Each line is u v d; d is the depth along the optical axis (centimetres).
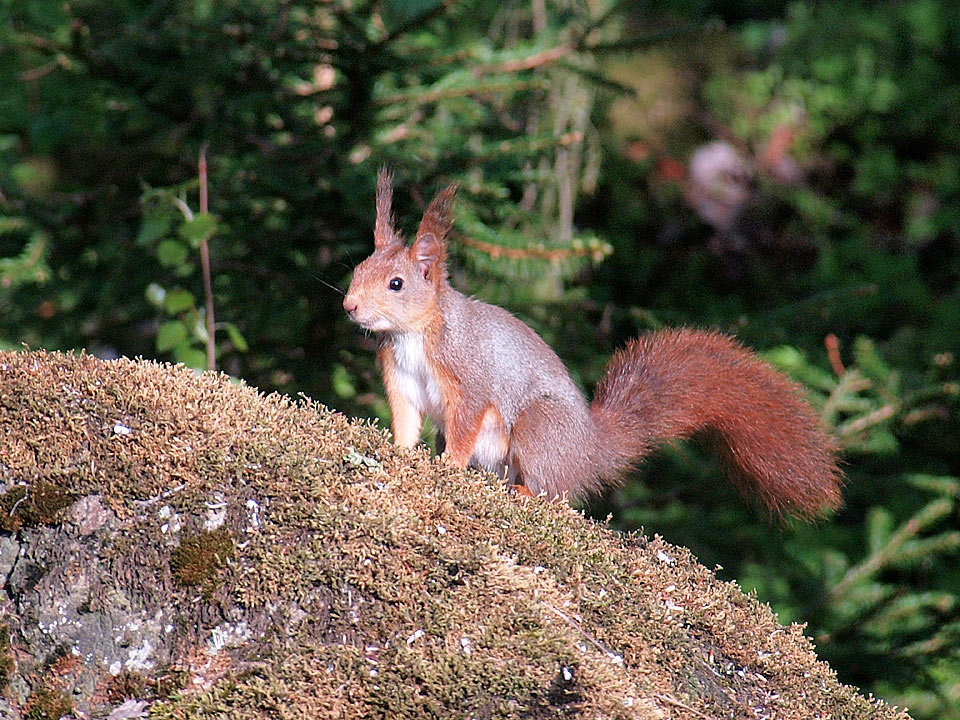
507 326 787
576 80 1218
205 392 538
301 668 455
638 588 523
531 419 779
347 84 1005
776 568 1188
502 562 497
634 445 819
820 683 518
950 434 1298
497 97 1090
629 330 1254
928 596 1111
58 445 491
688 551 569
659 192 1811
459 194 971
